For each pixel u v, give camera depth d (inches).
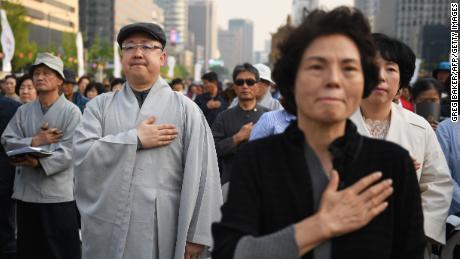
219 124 216.8
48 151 182.7
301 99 64.4
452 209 136.3
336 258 62.0
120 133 128.3
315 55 63.1
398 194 65.3
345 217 60.5
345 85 63.0
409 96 253.8
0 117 203.6
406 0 4030.5
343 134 66.4
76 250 192.5
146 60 132.0
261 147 66.8
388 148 66.2
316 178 65.0
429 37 2763.3
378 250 62.1
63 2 3184.1
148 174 128.1
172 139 130.5
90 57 2362.2
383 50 105.2
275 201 64.3
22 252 191.8
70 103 193.8
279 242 59.9
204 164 135.3
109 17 4045.3
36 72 188.9
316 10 66.1
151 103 133.8
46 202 185.3
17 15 1481.3
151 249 127.1
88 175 128.3
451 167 148.2
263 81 253.3
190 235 131.6
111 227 126.6
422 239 65.6
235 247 61.2
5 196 205.9
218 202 136.3
